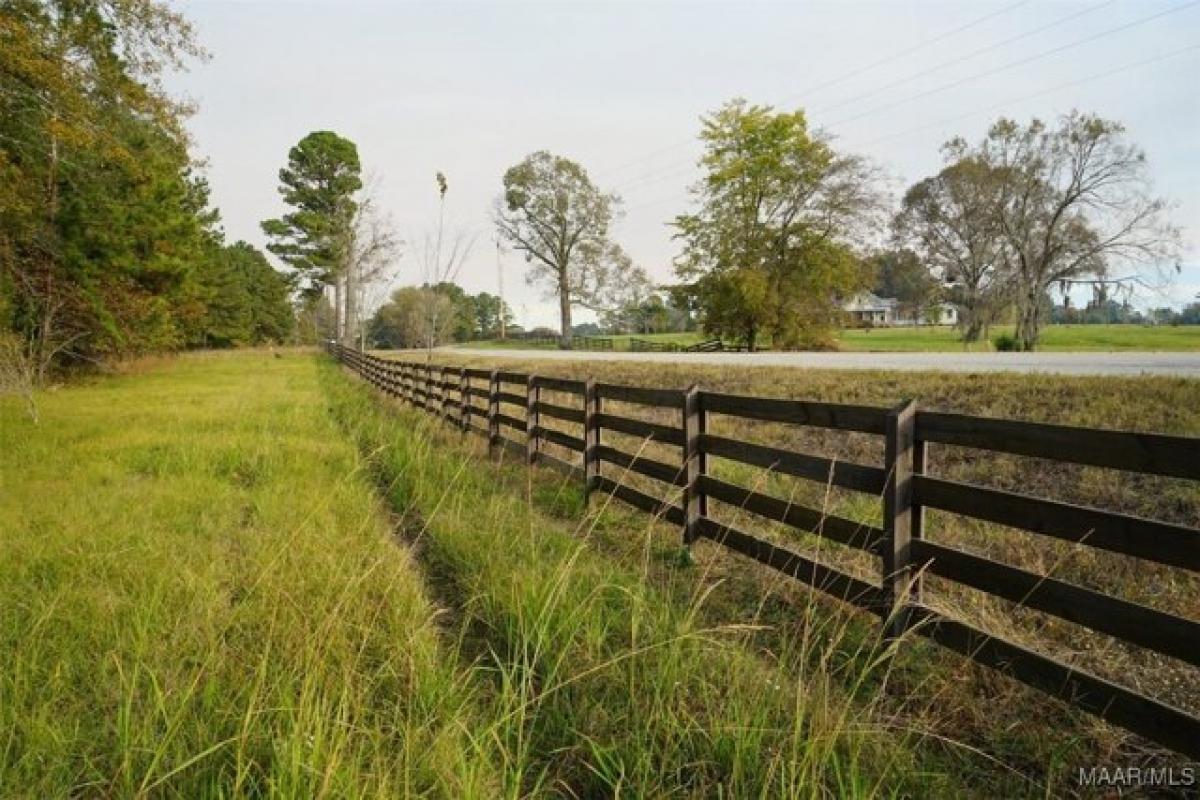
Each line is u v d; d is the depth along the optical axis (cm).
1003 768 245
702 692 281
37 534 503
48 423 1164
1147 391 945
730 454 466
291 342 8594
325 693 251
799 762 234
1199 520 550
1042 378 1133
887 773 233
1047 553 465
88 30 1268
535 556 419
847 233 4100
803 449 926
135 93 1319
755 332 4328
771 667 319
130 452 865
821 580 376
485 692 296
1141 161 3638
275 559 386
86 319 2200
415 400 1569
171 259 2467
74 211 1927
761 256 4241
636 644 329
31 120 1392
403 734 243
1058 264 3953
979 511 298
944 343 4781
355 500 606
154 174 2061
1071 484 656
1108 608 247
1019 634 344
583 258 6544
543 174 6388
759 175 4200
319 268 5872
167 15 1280
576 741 260
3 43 1138
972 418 306
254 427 1144
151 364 3425
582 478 692
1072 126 3784
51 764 226
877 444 875
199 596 359
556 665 283
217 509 582
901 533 331
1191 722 215
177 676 280
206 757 230
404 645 306
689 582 437
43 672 289
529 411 827
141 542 465
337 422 1288
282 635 311
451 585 438
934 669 307
